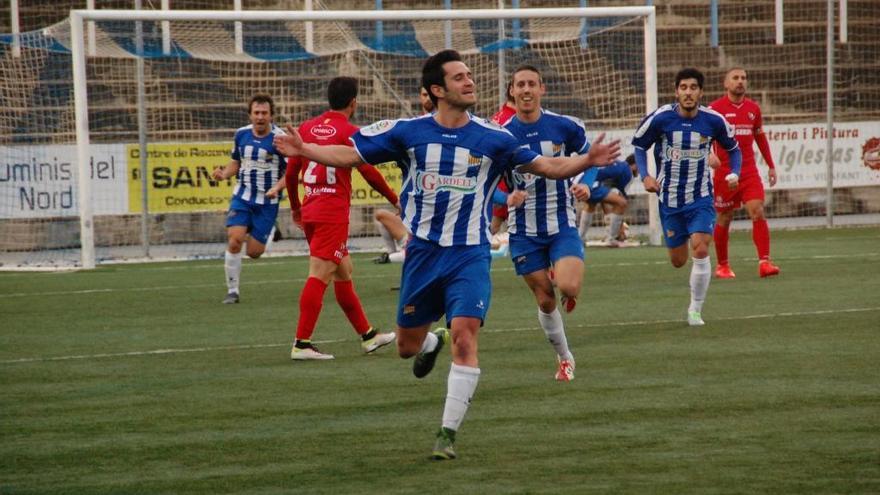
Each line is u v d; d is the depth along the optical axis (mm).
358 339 24219
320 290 21766
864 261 36688
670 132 25172
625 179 42719
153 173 43250
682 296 29781
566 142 19562
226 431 15867
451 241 14609
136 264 41281
